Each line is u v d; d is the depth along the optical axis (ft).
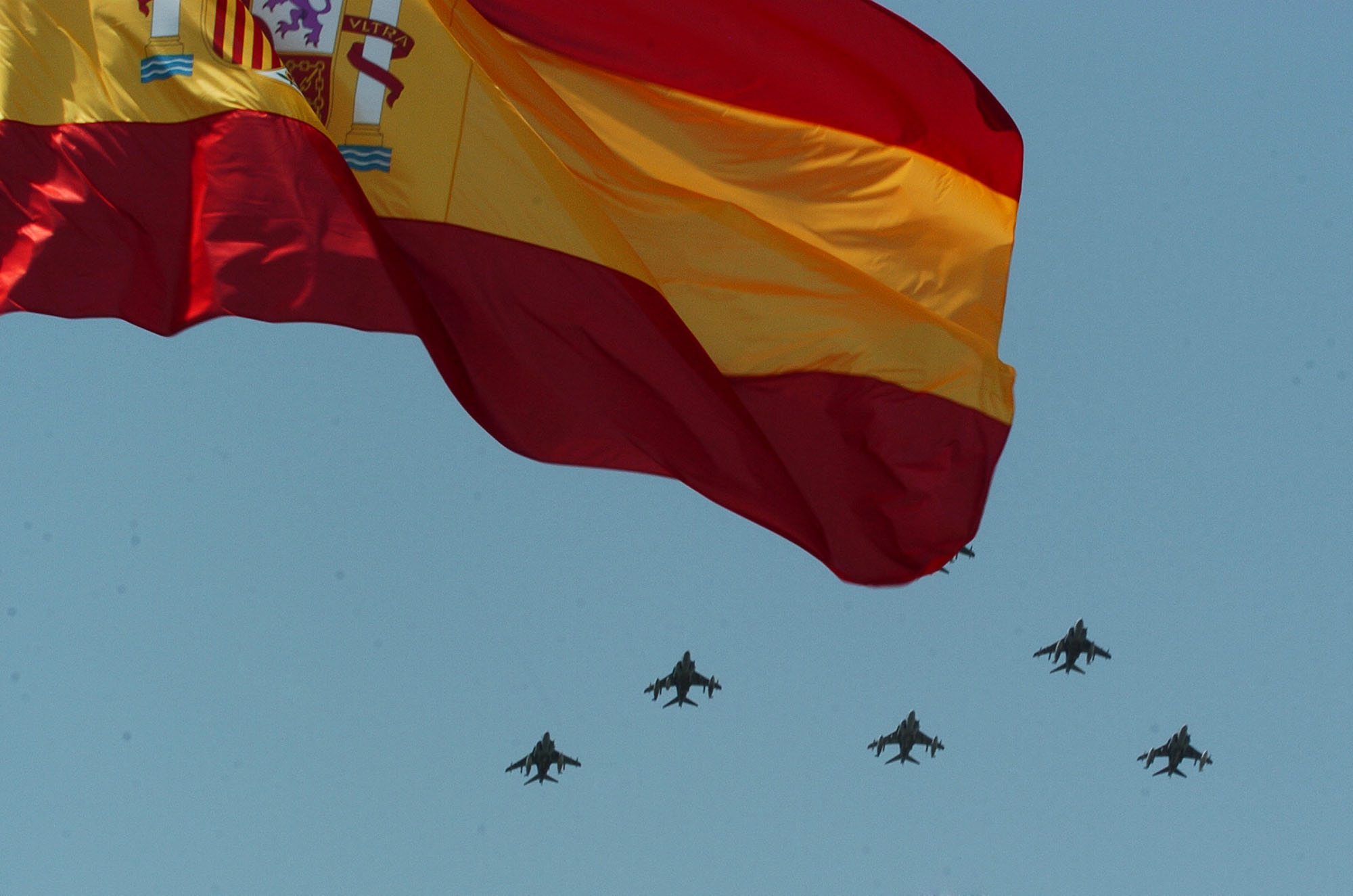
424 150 161.07
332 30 162.09
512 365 160.97
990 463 172.76
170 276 151.33
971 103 174.50
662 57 171.32
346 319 152.66
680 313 170.81
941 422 172.04
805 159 174.29
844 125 174.91
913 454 171.53
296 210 153.38
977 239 177.27
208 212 152.46
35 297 149.48
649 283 163.63
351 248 153.58
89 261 150.41
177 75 153.38
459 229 160.15
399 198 159.94
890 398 171.12
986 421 172.76
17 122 151.23
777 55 171.53
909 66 173.37
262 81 153.99
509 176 161.58
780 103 173.37
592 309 162.20
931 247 176.45
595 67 170.50
